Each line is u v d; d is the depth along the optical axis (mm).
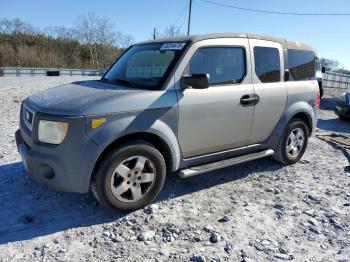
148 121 3680
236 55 4508
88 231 3451
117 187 3633
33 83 21859
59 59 59219
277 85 4969
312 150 6543
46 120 3434
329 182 4934
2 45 55594
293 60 5352
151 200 3916
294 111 5191
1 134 6730
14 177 4605
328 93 20219
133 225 3570
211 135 4270
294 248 3277
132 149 3615
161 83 3877
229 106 4328
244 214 3883
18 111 9578
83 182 3443
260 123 4801
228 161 4523
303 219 3822
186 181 4727
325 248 3297
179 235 3424
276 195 4426
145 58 4363
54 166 3426
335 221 3779
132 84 4105
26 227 3475
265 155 4934
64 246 3197
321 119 10828
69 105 3482
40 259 3002
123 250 3158
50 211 3801
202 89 4098
